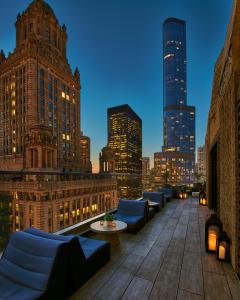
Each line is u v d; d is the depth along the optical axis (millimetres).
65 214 43812
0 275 2477
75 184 47812
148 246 4535
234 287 2961
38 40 63094
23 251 2561
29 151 49312
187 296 2734
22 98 58906
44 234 2967
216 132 6523
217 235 4066
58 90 69000
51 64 65812
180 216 7473
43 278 2281
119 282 3057
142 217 6082
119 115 188250
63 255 2465
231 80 3717
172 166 191250
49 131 50844
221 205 5129
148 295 2744
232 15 3268
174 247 4480
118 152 183875
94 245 3609
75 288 2779
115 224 4676
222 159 4973
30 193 36656
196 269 3488
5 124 63000
